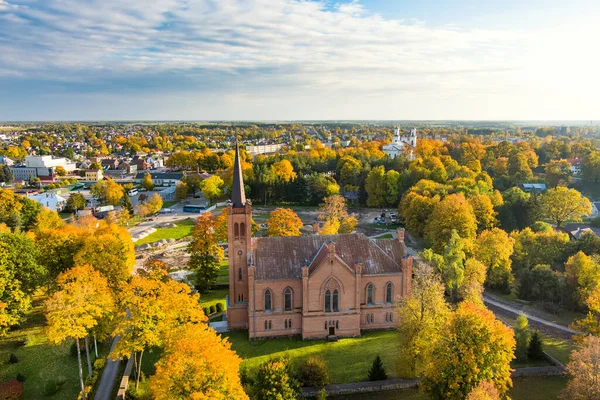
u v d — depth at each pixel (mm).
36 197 198875
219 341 54938
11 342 78375
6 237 80500
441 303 65312
